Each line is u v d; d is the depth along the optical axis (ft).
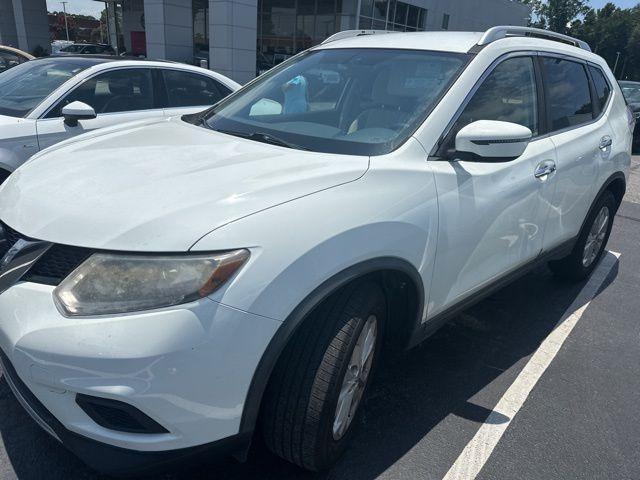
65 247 6.07
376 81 9.62
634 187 30.71
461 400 9.64
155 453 6.01
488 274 9.93
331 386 6.72
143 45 109.70
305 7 92.32
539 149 10.65
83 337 5.63
